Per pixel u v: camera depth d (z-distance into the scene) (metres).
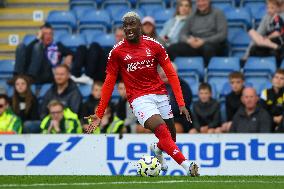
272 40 47.34
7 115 40.28
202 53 47.75
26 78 42.78
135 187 24.72
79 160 34.94
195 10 48.94
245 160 34.16
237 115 38.97
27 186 25.67
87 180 28.11
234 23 51.31
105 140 34.78
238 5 53.69
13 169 35.34
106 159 34.78
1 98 40.03
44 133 38.28
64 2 57.66
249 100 38.41
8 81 45.47
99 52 47.09
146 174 29.34
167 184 25.77
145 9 54.69
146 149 34.44
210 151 34.31
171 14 52.69
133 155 34.59
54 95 42.53
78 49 47.56
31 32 56.12
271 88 40.66
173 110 38.22
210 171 34.28
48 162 35.16
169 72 28.52
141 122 28.19
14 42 55.53
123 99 40.75
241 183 26.55
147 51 28.17
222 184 25.97
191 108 42.12
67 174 34.78
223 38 48.09
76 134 35.00
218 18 48.34
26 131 41.12
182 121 38.91
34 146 35.25
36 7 57.66
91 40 53.19
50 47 48.22
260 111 38.69
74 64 47.31
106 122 40.00
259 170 34.06
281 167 33.94
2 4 57.62
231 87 42.41
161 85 28.62
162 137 27.91
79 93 42.66
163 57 28.41
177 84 28.55
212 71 47.22
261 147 34.06
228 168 34.22
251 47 47.75
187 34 48.75
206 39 47.94
